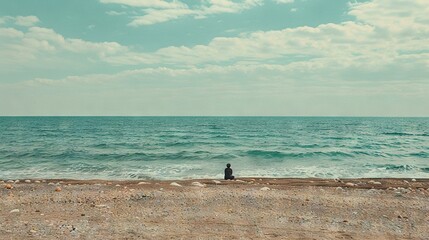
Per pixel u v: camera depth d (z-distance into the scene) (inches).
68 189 536.1
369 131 3585.1
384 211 414.6
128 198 464.1
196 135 2950.3
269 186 576.7
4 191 514.6
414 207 432.5
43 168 1088.8
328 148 1776.6
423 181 735.7
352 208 426.3
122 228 342.0
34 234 319.0
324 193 507.8
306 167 1118.4
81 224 352.8
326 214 400.8
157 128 4325.8
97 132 3430.1
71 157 1387.8
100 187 556.7
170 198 464.8
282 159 1342.3
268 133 3243.1
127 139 2474.2
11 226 341.7
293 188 554.6
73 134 3090.6
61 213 394.9
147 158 1374.3
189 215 390.9
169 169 1064.8
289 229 347.9
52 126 4852.4
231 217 385.1
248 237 323.0
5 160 1284.4
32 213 394.3
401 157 1432.1
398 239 322.7
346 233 338.0
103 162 1245.7
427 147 1860.2
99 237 314.3
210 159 1347.2
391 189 572.1
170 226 351.6
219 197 471.2
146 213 397.1
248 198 467.2
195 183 624.7
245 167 1120.8
